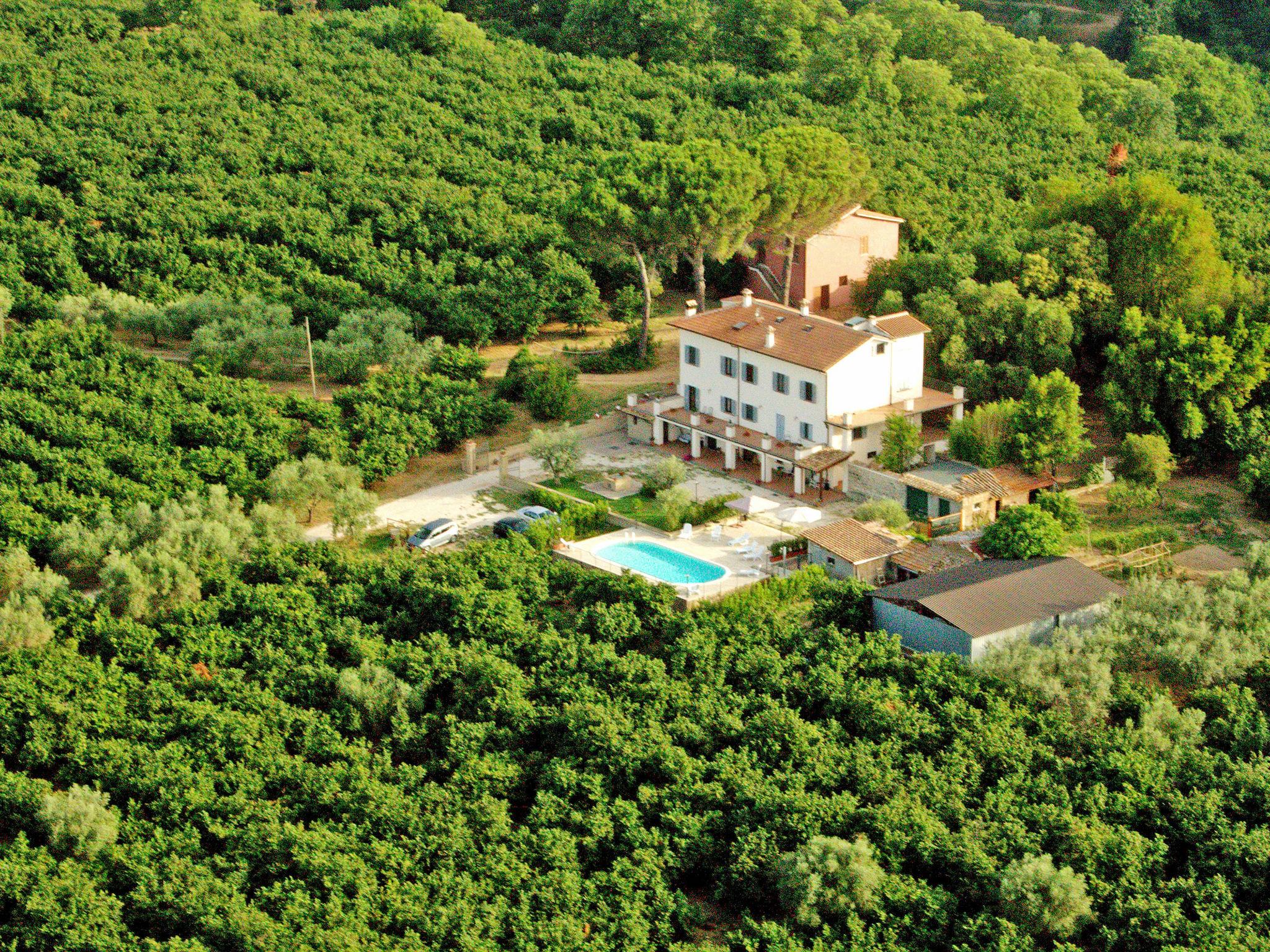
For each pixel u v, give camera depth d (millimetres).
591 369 115438
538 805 62469
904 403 96688
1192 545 85125
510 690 69375
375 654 72250
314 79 165000
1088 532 85625
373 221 132500
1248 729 65500
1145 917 55844
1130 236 105188
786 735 65688
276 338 111125
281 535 86688
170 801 62531
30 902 56688
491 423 103125
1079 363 106625
